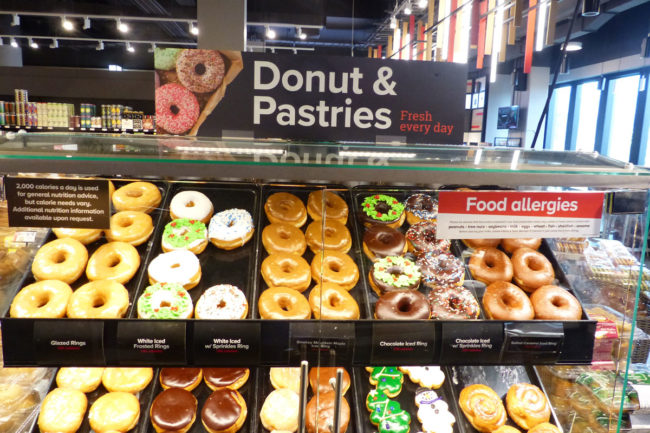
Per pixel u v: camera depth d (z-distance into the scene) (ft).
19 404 3.61
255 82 3.99
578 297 3.63
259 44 40.06
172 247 3.97
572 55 35.06
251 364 3.29
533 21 16.35
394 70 4.08
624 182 3.25
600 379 3.49
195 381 4.07
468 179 3.20
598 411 3.52
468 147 4.13
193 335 3.23
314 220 4.18
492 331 3.40
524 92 40.22
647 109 26.84
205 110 3.99
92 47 44.78
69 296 3.46
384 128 4.17
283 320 3.34
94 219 3.21
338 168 3.11
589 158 3.87
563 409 3.88
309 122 4.09
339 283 3.84
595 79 32.99
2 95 28.48
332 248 4.05
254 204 4.33
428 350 3.35
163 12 27.35
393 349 3.34
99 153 3.14
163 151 3.25
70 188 3.14
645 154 27.25
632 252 3.34
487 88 44.32
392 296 3.72
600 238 3.36
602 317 3.45
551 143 39.37
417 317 3.56
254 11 26.43
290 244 4.08
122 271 3.71
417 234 4.08
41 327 3.15
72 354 3.17
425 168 3.17
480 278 3.88
